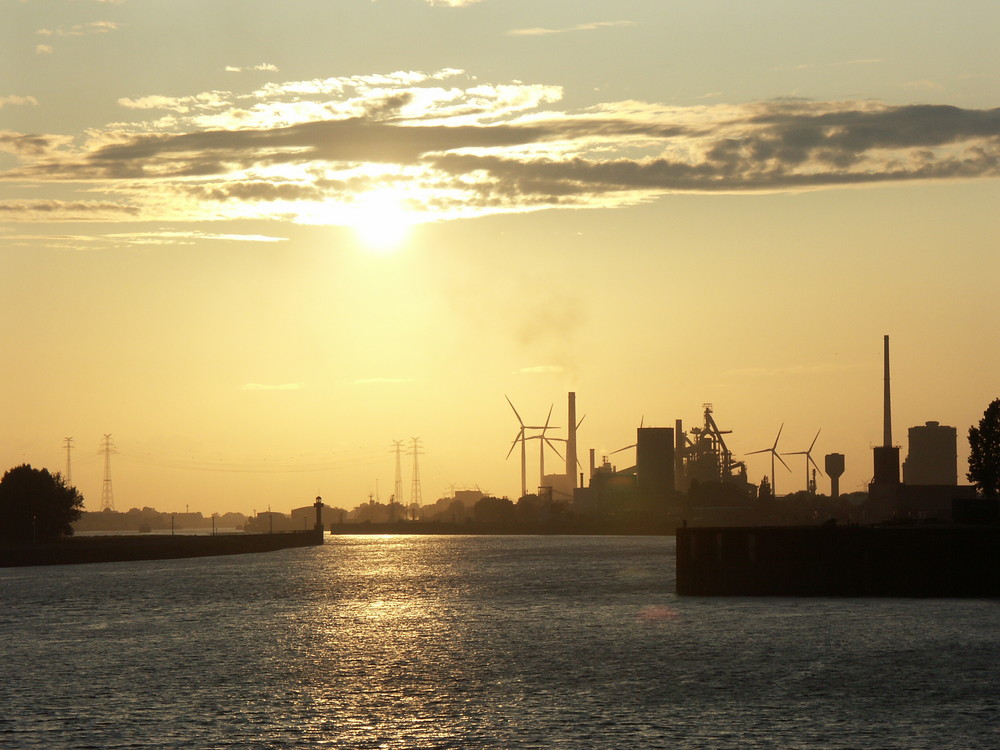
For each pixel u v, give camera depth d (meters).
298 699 165.75
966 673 177.38
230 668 192.25
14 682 179.62
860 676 176.38
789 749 135.75
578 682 175.75
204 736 144.25
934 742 138.25
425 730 146.50
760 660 191.88
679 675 179.88
